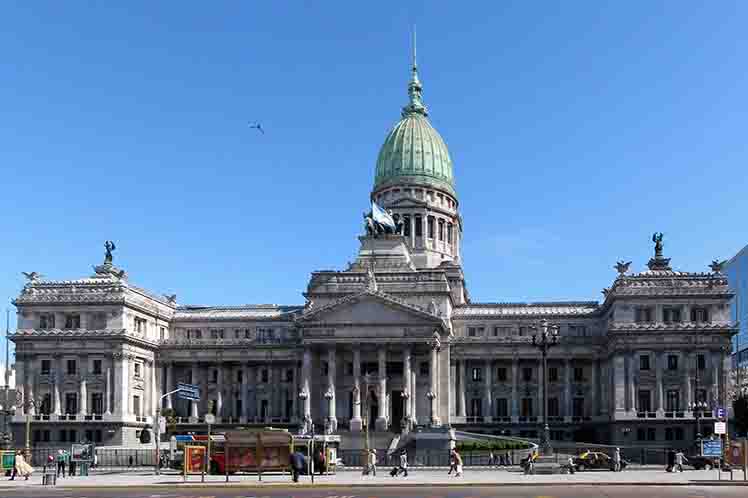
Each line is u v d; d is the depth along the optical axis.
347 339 166.12
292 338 185.00
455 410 179.50
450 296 180.62
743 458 86.69
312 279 181.75
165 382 184.50
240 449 99.69
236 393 185.88
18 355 170.75
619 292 164.62
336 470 112.75
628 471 107.94
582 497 65.06
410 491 71.94
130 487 78.56
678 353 162.62
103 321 170.25
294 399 181.50
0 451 101.75
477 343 179.50
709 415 159.38
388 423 169.75
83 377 169.00
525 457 114.44
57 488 77.88
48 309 171.75
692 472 104.25
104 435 166.50
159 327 185.88
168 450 138.50
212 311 192.25
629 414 161.38
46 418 167.88
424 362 171.88
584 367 180.38
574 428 176.62
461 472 98.44
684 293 163.62
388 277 179.00
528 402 180.00
